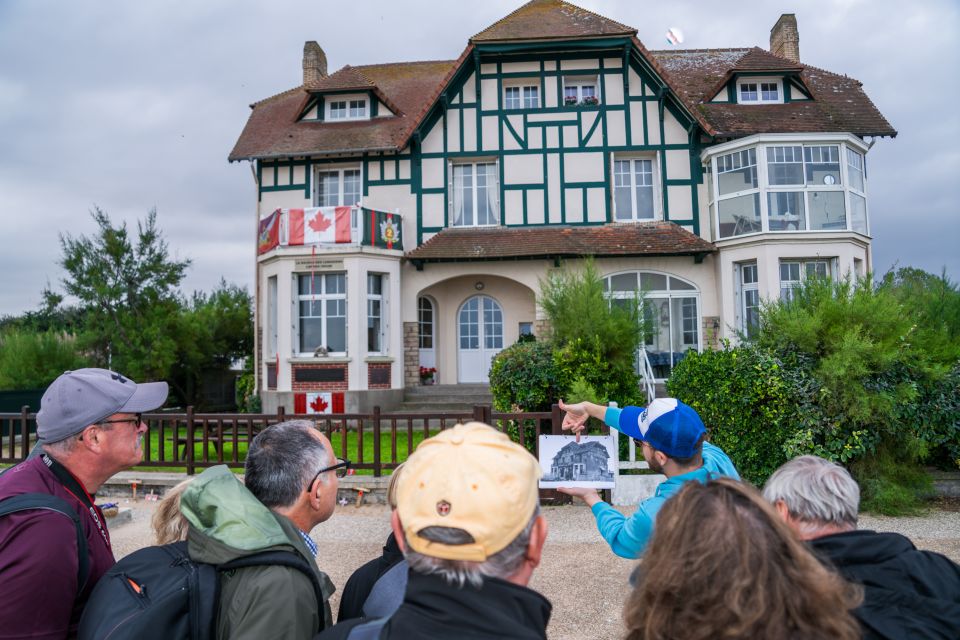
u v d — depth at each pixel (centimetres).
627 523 244
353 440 1203
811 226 1445
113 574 175
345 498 769
